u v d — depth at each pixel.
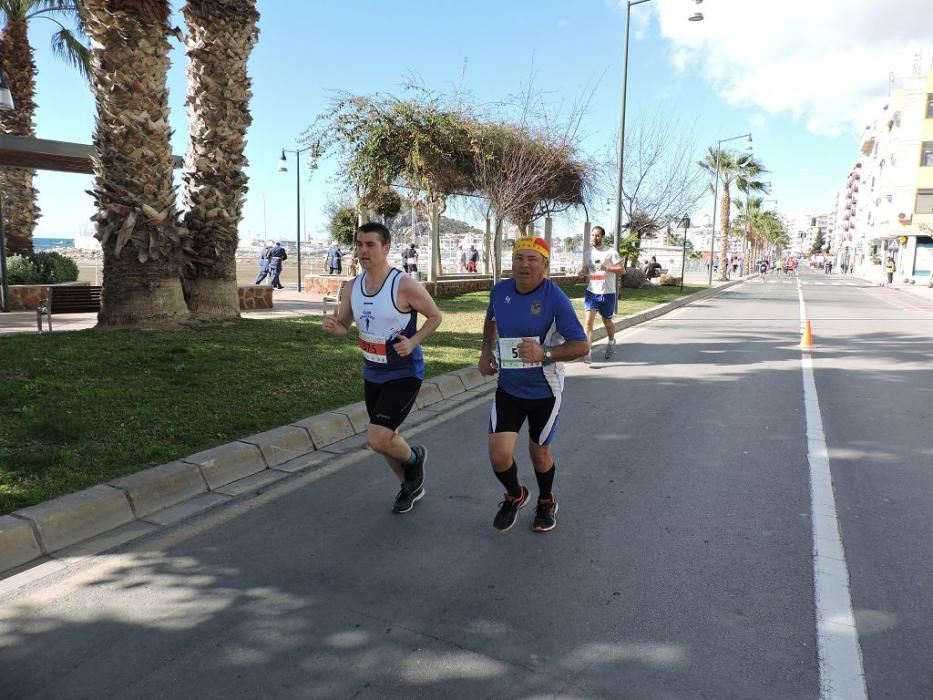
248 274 35.81
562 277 27.70
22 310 13.77
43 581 3.42
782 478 5.04
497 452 3.86
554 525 4.14
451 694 2.59
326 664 2.78
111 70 8.88
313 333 10.03
